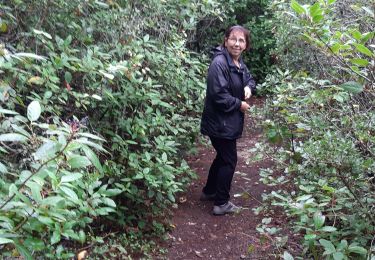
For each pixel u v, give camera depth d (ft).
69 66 10.52
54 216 5.73
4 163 7.87
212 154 20.57
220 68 14.21
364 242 8.95
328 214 9.75
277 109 13.12
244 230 14.08
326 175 10.59
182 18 17.62
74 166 5.58
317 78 13.00
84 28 12.67
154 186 13.05
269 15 30.73
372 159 9.84
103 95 12.03
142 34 15.88
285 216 13.69
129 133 13.29
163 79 15.88
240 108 14.32
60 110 10.91
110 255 12.01
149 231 13.87
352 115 10.43
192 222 14.73
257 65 32.04
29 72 10.25
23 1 11.75
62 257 8.80
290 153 12.64
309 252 10.62
